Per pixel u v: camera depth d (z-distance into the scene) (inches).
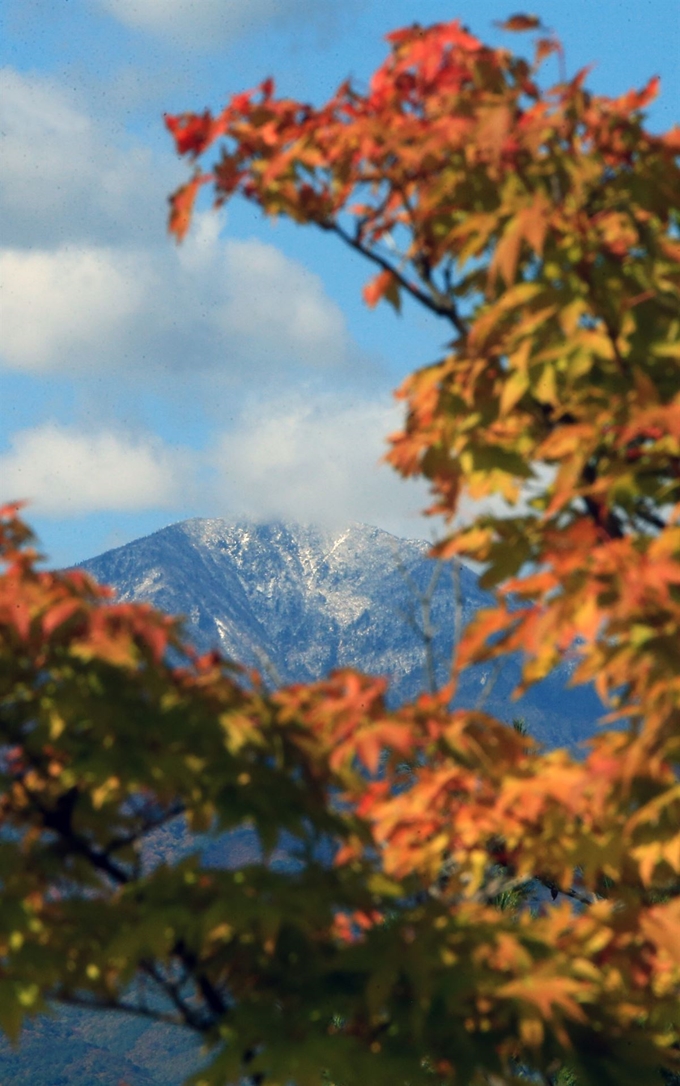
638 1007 571.8
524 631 533.6
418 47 590.6
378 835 609.3
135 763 555.8
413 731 576.1
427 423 627.5
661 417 505.0
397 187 620.1
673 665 498.0
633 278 566.9
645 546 553.3
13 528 603.8
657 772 519.8
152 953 554.9
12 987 545.6
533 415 607.8
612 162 582.6
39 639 553.6
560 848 584.4
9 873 565.3
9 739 586.2
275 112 620.1
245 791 582.6
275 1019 544.7
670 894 679.7
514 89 578.6
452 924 561.3
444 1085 541.3
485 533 606.9
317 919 543.2
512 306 558.9
